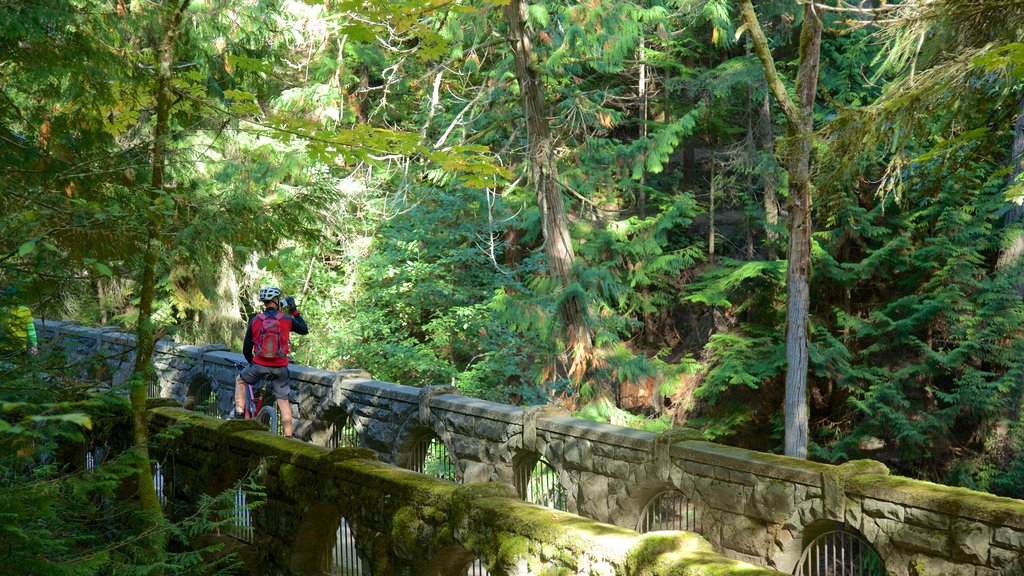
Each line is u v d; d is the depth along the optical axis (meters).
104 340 10.52
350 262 16.25
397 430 9.39
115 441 8.43
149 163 5.54
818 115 15.22
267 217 5.39
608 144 17.67
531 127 13.55
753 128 19.64
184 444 7.86
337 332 15.64
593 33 13.48
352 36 5.32
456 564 5.65
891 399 15.92
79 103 5.96
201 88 5.64
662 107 20.22
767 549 6.39
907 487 5.55
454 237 16.16
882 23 7.70
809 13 10.79
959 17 7.56
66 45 5.38
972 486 15.03
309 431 10.79
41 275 4.76
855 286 17.48
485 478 8.50
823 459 16.89
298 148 12.29
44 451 4.69
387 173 14.07
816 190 9.41
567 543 4.67
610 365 13.99
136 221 4.99
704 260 19.81
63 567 3.84
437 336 16.00
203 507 5.45
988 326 15.14
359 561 6.84
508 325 15.28
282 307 9.62
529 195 17.55
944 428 15.54
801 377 12.14
